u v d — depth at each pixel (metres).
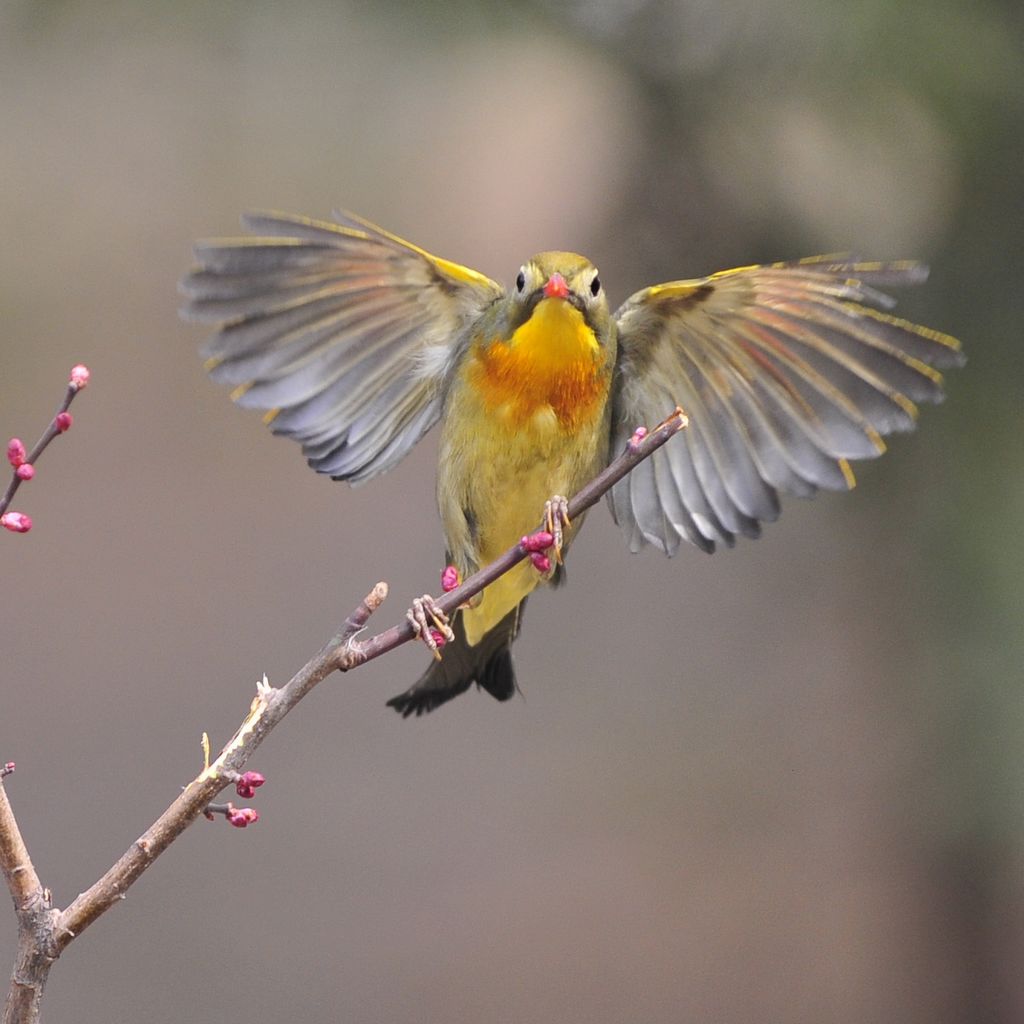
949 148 8.36
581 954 14.82
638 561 19.23
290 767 17.98
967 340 8.72
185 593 19.92
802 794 15.84
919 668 9.88
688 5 8.41
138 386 21.30
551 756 17.64
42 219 11.18
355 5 8.22
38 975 4.15
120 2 8.23
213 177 9.13
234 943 15.51
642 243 8.77
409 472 21.84
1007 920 12.57
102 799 16.95
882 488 9.35
